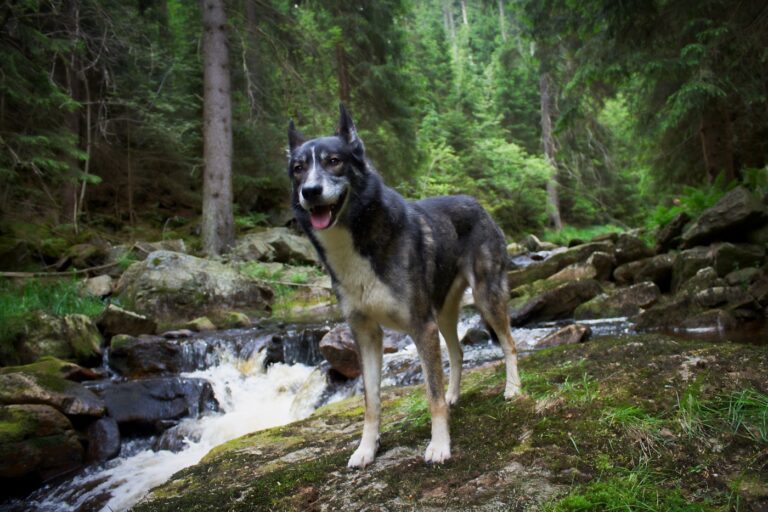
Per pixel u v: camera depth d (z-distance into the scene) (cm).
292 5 1466
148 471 440
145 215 1470
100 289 930
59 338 634
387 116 1705
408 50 1786
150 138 1395
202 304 930
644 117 1204
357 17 1543
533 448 242
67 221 1198
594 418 256
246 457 328
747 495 188
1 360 596
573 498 195
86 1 1064
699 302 640
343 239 265
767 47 743
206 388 578
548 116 2675
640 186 1589
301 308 1017
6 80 783
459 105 2861
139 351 635
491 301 341
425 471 243
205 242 1206
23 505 397
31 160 830
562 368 350
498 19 3922
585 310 769
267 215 1595
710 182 1071
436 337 273
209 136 1211
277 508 233
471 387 388
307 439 353
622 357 346
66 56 1120
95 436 476
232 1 1295
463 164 2473
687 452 219
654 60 812
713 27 761
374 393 280
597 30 857
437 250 304
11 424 420
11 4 800
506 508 200
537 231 2555
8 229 1012
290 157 310
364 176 273
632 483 201
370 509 215
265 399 601
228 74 1236
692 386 266
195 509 245
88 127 1190
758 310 616
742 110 1107
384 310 269
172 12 1600
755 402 243
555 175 2702
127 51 1183
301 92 1420
